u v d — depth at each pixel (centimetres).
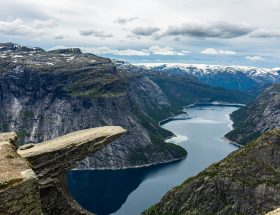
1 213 3378
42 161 4409
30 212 3500
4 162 3731
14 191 3453
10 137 4322
